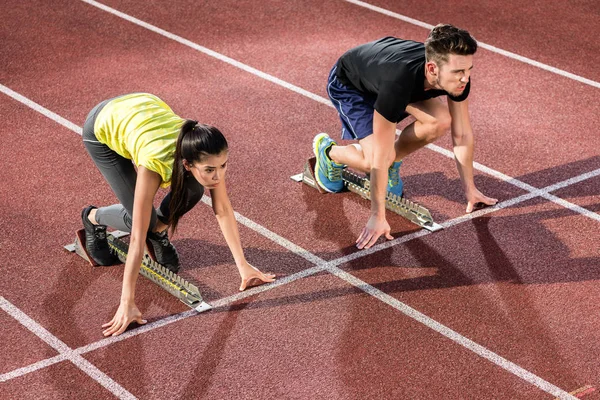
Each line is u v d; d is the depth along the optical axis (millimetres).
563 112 11625
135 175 7789
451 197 9602
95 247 8289
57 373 6969
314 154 10227
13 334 7402
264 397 6734
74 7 15109
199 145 6781
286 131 11078
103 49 13516
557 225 9055
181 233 8922
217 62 13070
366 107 8859
